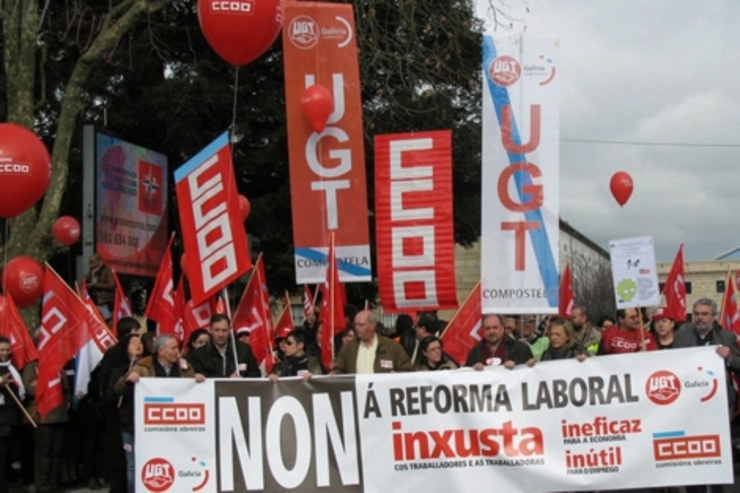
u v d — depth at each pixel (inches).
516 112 378.6
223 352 392.5
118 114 877.8
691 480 318.7
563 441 322.3
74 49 873.5
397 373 326.6
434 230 409.4
